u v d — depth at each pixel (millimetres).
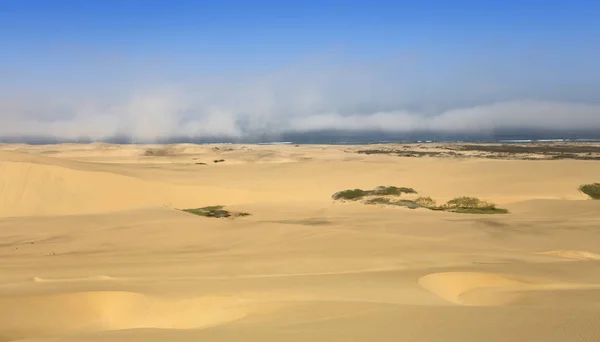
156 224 29703
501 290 14289
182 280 15242
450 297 14391
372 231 28562
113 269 17656
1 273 16938
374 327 9102
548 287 14539
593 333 7809
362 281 15094
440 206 43938
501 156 110625
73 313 12242
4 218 35281
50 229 30953
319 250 22094
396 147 162250
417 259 19734
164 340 8633
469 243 25453
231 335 8930
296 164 68625
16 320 11406
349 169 63406
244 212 40156
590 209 38188
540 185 52812
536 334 7973
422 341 7969
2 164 44500
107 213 35938
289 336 8672
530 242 26000
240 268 17938
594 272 16797
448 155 115062
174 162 88938
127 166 59750
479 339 7902
